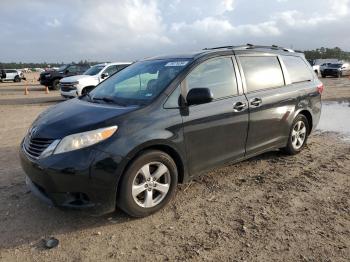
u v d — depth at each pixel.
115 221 4.00
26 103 16.16
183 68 4.51
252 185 4.97
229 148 4.86
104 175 3.67
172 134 4.12
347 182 5.09
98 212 3.77
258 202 4.45
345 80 29.38
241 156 5.09
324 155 6.32
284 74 5.86
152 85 4.48
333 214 4.13
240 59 5.19
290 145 6.05
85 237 3.69
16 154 6.53
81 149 3.65
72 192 3.66
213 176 5.29
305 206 4.34
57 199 3.71
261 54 5.58
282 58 5.96
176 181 4.28
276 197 4.59
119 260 3.30
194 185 4.96
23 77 41.19
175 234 3.73
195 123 4.34
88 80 16.39
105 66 17.14
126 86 4.82
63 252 3.43
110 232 3.78
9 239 3.64
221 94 4.76
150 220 4.02
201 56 4.75
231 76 4.96
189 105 4.34
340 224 3.91
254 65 5.37
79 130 3.72
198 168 4.53
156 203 4.12
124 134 3.79
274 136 5.62
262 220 4.00
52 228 3.85
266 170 5.55
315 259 3.29
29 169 3.88
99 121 3.81
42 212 4.18
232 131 4.82
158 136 3.97
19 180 5.16
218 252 3.40
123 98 4.51
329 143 7.15
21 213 4.16
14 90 25.80
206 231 3.78
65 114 4.20
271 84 5.56
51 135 3.81
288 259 3.29
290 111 5.82
